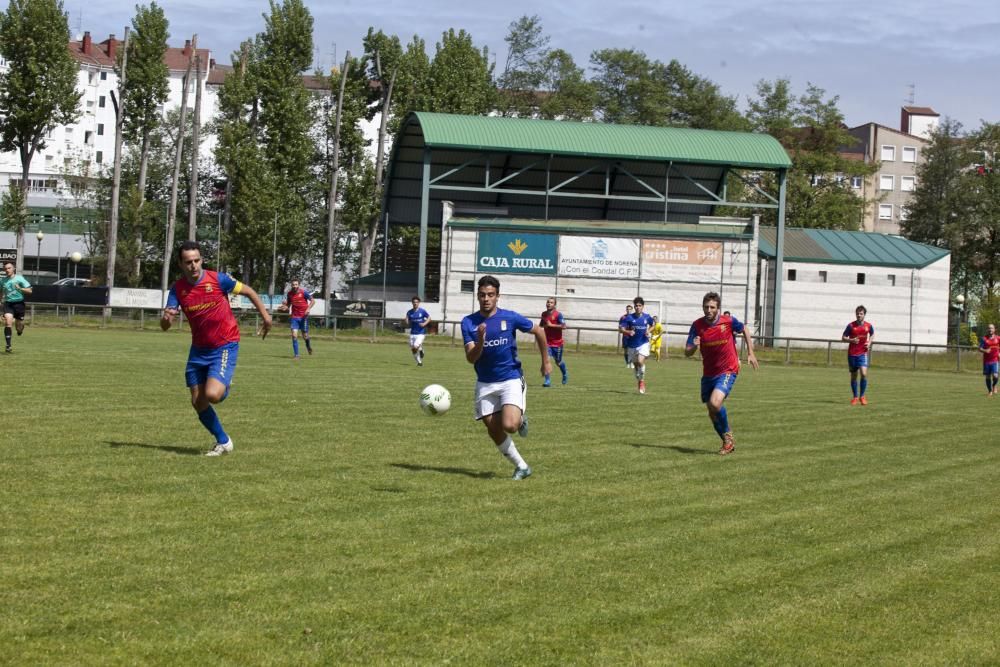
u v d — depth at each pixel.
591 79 92.12
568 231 54.88
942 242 87.19
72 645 4.96
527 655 5.06
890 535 8.23
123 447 11.05
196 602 5.67
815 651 5.31
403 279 66.31
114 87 120.81
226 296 10.91
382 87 72.44
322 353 34.81
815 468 11.93
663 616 5.79
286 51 66.94
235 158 66.06
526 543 7.37
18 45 59.00
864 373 22.81
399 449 11.89
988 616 6.06
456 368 28.62
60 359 24.47
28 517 7.52
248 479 9.46
